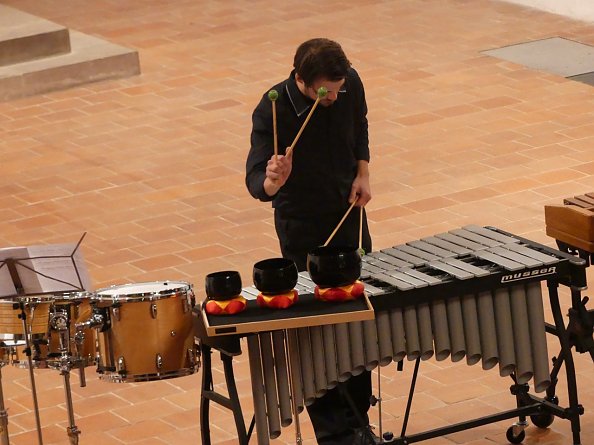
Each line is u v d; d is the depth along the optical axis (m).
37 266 14.32
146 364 14.37
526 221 24.22
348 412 15.43
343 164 15.45
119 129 30.98
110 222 25.27
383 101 32.03
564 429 16.66
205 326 13.40
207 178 27.44
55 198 26.66
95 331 14.63
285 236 15.73
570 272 14.81
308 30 39.34
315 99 14.91
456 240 15.52
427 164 27.58
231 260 23.19
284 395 13.91
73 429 15.23
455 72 34.19
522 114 30.55
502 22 39.16
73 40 37.38
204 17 41.59
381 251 15.34
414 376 15.20
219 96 33.19
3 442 15.66
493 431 16.77
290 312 13.48
